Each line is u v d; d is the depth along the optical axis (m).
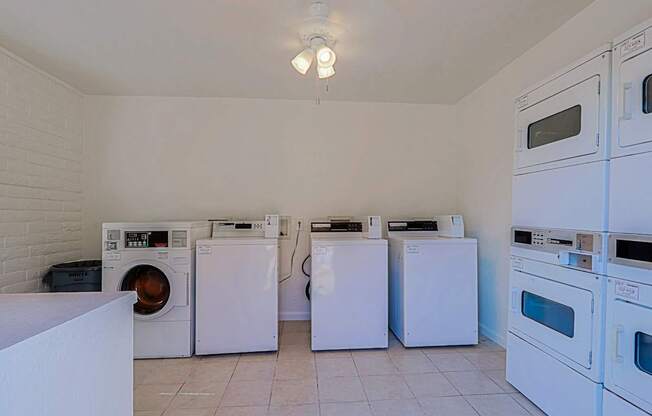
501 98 2.95
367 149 3.78
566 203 1.78
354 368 2.59
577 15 2.12
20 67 2.71
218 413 2.03
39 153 2.92
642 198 1.39
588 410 1.62
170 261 2.79
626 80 1.46
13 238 2.65
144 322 2.78
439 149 3.82
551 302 1.90
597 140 1.59
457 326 2.97
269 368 2.60
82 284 2.88
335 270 2.90
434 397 2.18
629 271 1.43
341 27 2.24
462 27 2.25
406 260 2.94
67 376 0.88
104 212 3.54
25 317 0.90
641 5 1.75
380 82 3.21
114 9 2.05
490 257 3.13
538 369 1.99
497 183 3.01
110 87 3.33
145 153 3.59
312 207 3.73
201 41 2.44
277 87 3.34
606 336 1.55
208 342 2.81
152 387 2.32
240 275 2.84
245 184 3.68
